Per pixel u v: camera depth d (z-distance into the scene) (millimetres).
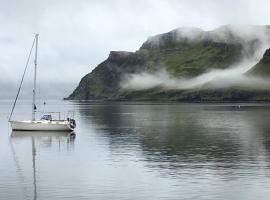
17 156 56844
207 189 38188
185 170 46250
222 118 136875
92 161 52438
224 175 43562
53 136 82188
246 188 38406
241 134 82875
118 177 43281
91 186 39688
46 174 44812
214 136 79500
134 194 36938
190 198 35594
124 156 56062
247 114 163875
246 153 57656
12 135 84125
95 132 89688
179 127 101062
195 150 60812
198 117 144125
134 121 125625
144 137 78625
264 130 91250
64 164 50531
